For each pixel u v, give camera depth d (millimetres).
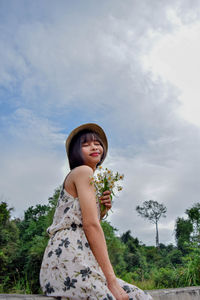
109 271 1343
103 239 1408
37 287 8211
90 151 1846
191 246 6727
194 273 5895
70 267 1348
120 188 1709
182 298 2256
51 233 1547
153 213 60188
